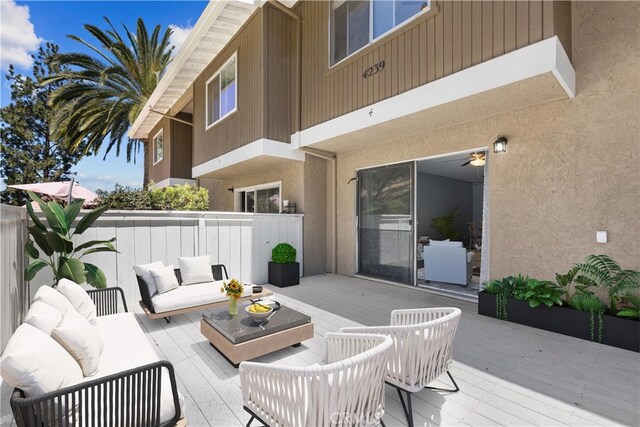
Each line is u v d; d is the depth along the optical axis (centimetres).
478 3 379
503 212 455
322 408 147
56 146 2006
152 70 1166
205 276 466
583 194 386
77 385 147
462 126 502
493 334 356
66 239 350
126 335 262
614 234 363
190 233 537
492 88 367
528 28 340
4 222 281
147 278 402
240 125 710
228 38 743
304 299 508
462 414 217
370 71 509
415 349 202
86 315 270
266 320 314
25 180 1873
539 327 373
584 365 284
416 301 497
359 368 158
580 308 351
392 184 618
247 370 182
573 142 393
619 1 362
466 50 389
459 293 530
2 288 273
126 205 608
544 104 416
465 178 1152
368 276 666
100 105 1097
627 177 355
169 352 318
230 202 1011
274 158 668
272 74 646
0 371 140
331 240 736
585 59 384
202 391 249
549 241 413
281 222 664
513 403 229
